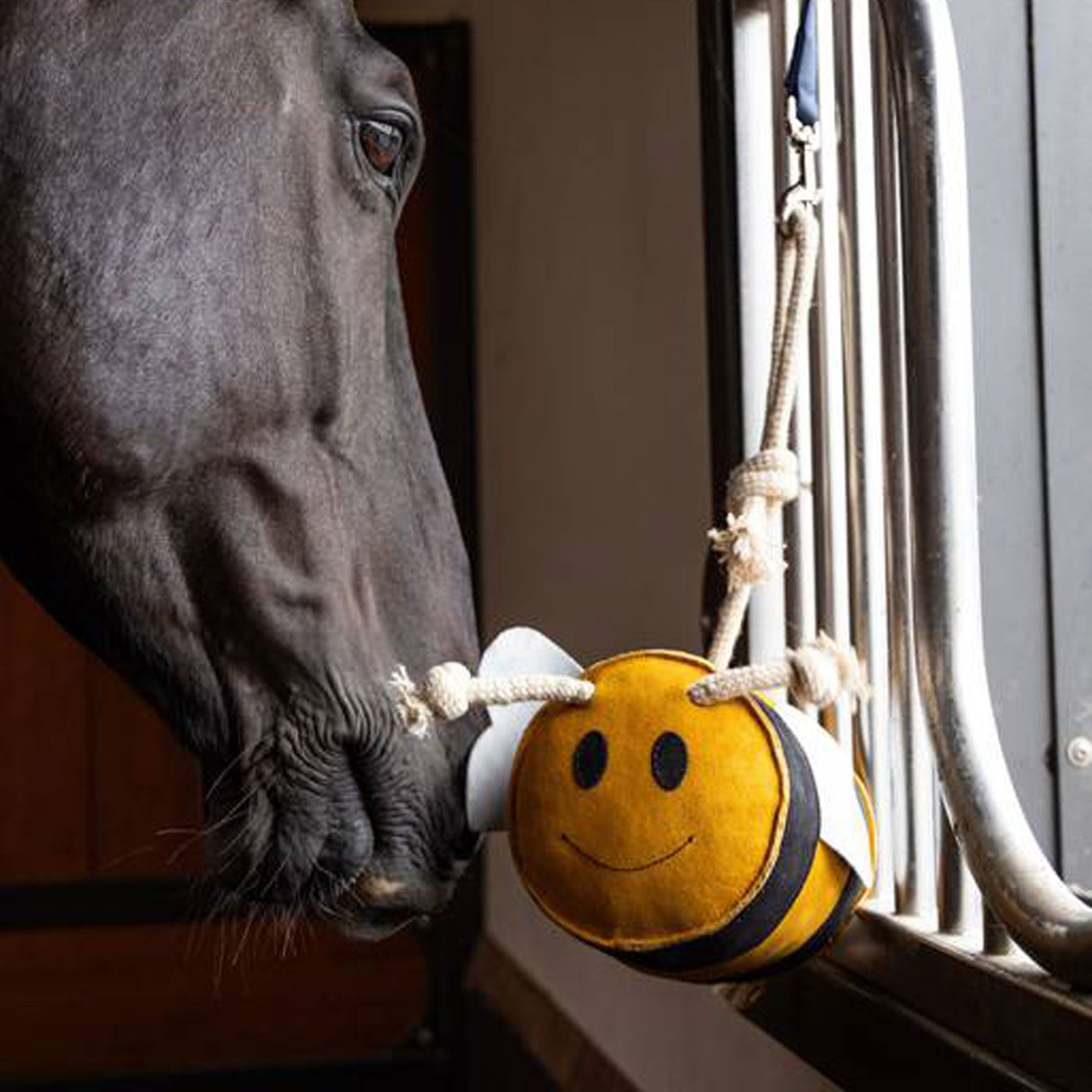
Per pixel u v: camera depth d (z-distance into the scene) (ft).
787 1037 5.42
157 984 13.85
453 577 5.24
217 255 4.83
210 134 4.86
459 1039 12.95
